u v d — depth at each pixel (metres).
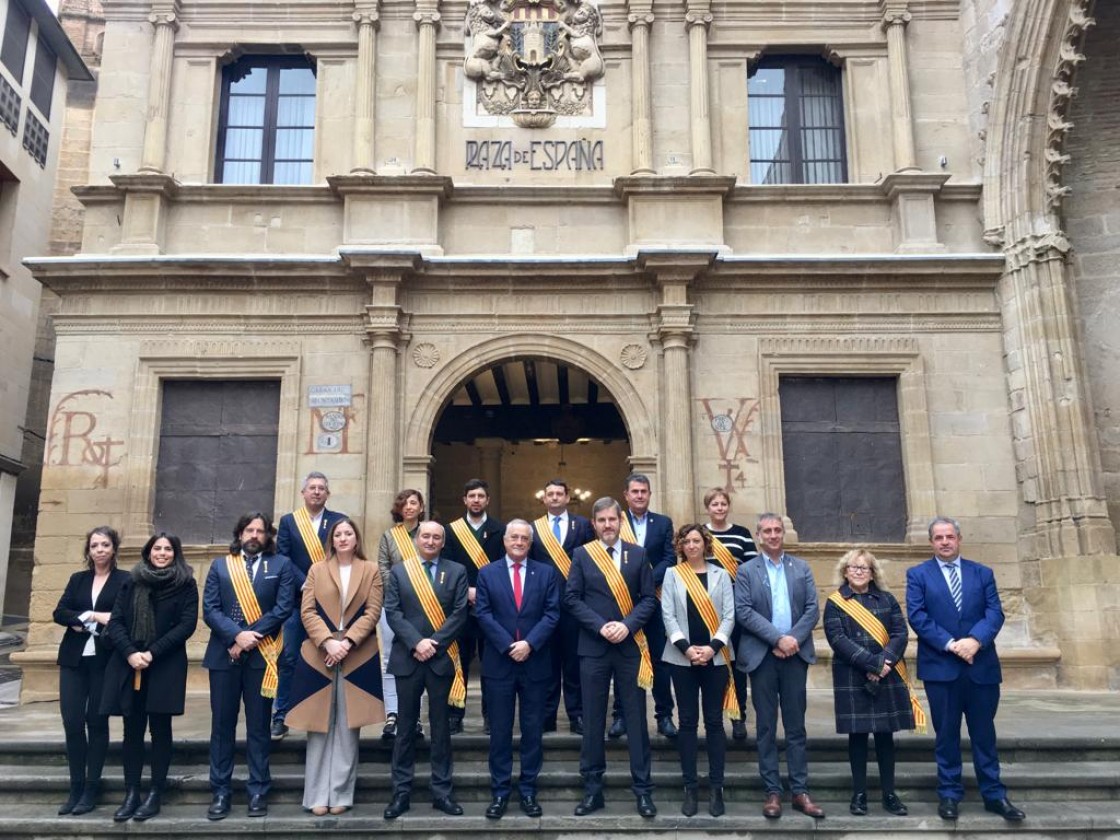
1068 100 11.34
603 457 21.33
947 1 12.59
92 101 20.83
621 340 11.64
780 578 6.71
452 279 11.59
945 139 12.32
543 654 6.57
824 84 12.88
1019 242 11.46
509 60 12.44
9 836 6.25
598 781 6.45
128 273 11.32
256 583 6.64
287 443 11.23
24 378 18.72
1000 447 11.40
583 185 12.15
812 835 6.21
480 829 6.22
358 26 12.40
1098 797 6.76
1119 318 11.88
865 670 6.33
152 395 11.31
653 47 12.48
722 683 6.49
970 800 6.70
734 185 11.93
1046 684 10.52
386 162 12.12
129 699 6.34
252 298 11.59
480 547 7.70
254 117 12.64
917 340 11.67
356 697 6.56
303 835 6.23
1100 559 10.31
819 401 11.71
